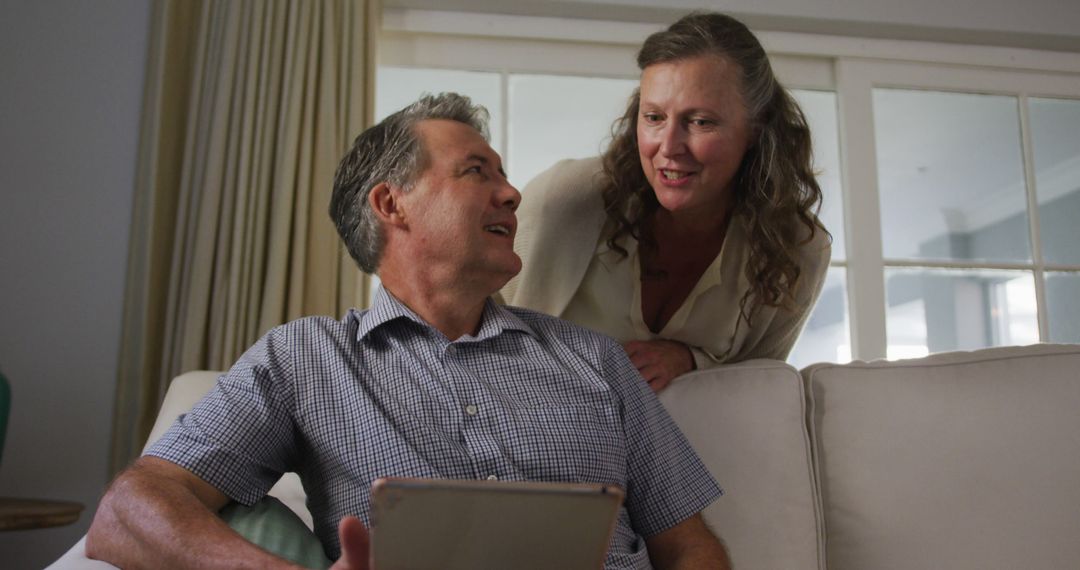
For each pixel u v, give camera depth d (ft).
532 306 5.16
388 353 3.87
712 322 5.13
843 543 4.56
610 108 8.49
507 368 3.89
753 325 5.25
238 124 7.33
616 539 3.70
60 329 7.13
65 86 7.46
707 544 3.88
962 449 4.58
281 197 7.18
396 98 8.26
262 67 7.43
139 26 7.65
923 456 4.58
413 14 8.26
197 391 4.60
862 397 4.76
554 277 5.09
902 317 8.46
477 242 3.95
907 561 4.43
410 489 2.24
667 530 3.95
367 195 4.14
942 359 4.87
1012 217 8.83
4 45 7.42
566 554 2.46
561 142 8.39
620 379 4.11
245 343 6.98
